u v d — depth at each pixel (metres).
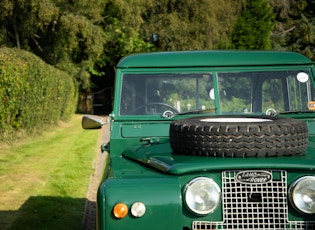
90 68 33.06
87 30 26.69
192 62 4.54
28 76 14.71
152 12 35.81
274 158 3.27
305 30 47.25
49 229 6.27
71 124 23.67
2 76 12.45
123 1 29.50
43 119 18.41
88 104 37.03
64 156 12.31
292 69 4.60
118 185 3.11
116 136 4.33
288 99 4.57
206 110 4.46
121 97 4.49
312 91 4.59
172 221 3.06
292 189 3.17
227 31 39.84
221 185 3.21
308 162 3.18
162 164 3.33
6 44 26.25
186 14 35.88
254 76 4.57
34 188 8.33
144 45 34.97
